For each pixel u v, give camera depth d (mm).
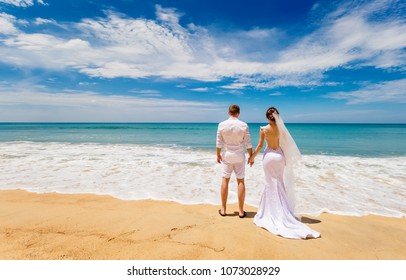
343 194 5656
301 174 7719
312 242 3170
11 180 6547
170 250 2900
